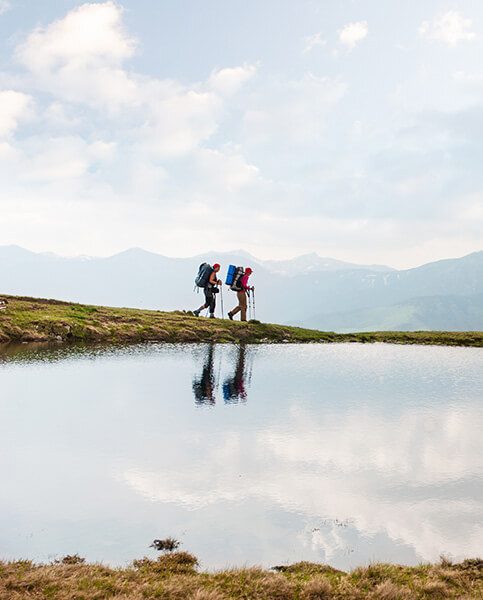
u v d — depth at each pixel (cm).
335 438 2892
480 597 1219
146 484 2178
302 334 9788
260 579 1299
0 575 1312
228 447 2692
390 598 1204
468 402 3900
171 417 3281
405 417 3400
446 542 1709
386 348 8225
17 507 1933
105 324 8525
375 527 1816
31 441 2739
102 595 1194
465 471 2395
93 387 4231
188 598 1174
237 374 5125
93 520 1831
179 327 8962
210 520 1850
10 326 7550
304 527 1808
